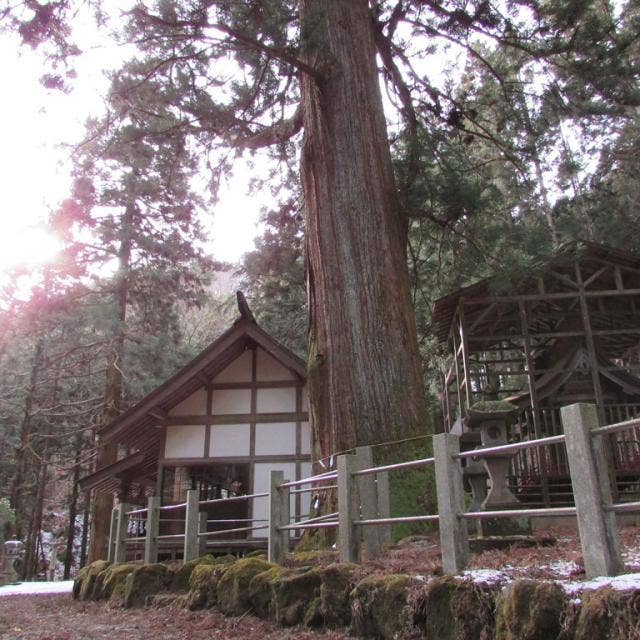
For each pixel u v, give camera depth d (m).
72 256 18.22
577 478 2.83
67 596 8.95
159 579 6.70
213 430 12.47
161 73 10.47
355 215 8.12
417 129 11.27
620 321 14.02
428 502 6.54
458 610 3.10
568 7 9.48
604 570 2.63
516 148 11.62
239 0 8.91
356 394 7.28
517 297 11.95
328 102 8.73
